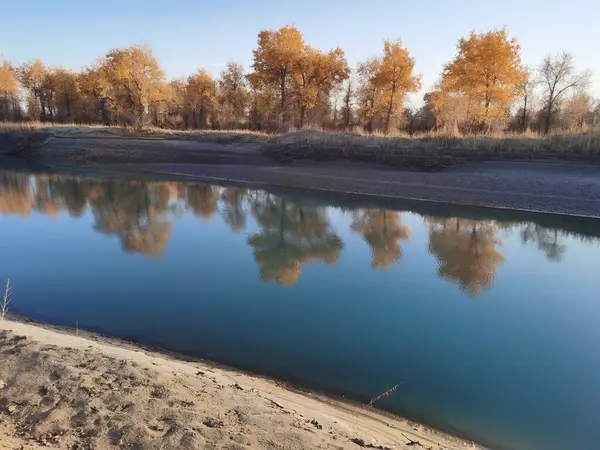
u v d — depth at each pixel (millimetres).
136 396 3781
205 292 8781
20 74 55531
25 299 8211
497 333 7086
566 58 32125
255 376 5430
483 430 4566
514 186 19156
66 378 4000
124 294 8586
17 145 34688
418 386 5406
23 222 15445
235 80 49281
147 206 18812
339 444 3447
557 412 4926
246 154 29109
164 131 34688
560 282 9711
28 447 2867
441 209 18031
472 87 27641
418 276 10094
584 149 20250
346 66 38250
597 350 6520
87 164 31297
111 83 42344
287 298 8539
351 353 6258
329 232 14641
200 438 3199
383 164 24234
